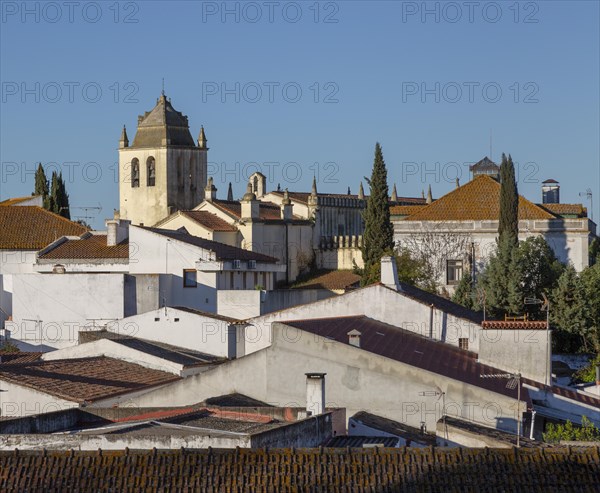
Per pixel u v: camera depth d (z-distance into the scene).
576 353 121.88
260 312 115.12
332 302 88.25
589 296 125.75
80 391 73.00
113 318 114.19
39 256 133.00
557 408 74.56
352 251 181.75
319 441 58.03
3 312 124.00
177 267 126.06
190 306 125.38
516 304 130.62
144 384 77.94
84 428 60.06
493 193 165.50
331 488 45.25
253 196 172.00
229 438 51.53
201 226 167.75
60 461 46.50
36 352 102.62
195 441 51.56
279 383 68.81
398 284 95.75
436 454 47.06
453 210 163.50
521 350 78.12
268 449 47.09
